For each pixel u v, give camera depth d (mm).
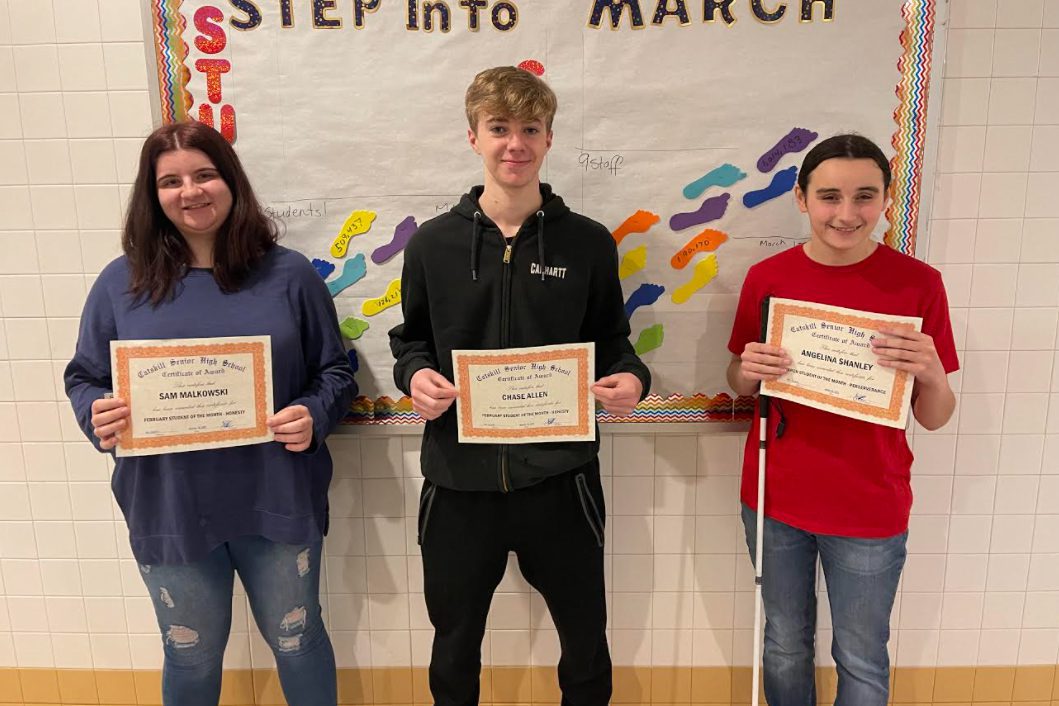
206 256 1533
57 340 1890
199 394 1461
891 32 1708
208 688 1641
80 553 2008
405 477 1948
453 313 1519
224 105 1754
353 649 2049
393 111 1755
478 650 1688
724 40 1722
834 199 1447
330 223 1805
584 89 1744
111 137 1796
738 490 1952
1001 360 1864
